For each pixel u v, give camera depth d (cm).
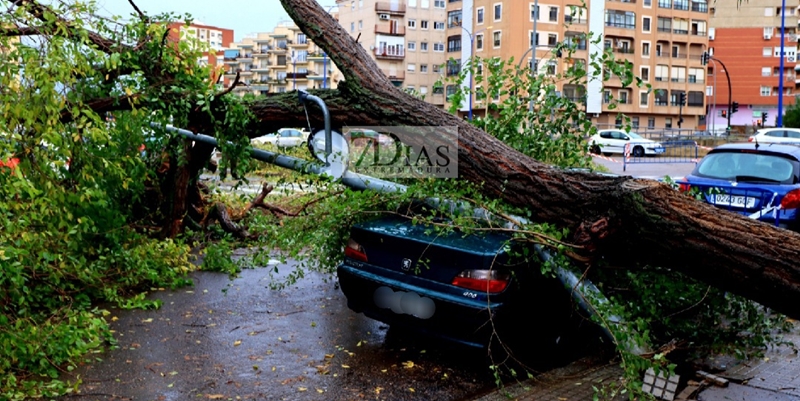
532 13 6812
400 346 560
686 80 7825
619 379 493
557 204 485
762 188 891
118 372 486
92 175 602
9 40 534
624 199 438
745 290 411
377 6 8838
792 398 441
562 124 657
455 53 7881
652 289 506
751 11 9625
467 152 540
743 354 508
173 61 698
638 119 7625
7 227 464
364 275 522
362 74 607
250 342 560
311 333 587
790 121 5544
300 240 579
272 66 14438
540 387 482
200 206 966
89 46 592
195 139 727
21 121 514
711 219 417
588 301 450
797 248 392
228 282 756
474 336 471
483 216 502
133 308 643
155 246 756
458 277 474
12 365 466
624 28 7344
